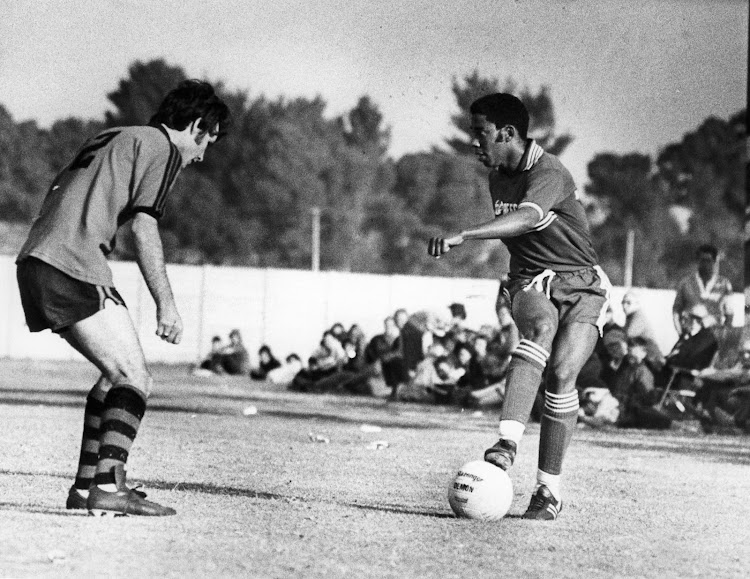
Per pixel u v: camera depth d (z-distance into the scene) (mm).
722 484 12766
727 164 68375
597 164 67875
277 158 65812
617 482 12500
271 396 28359
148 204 8180
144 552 7105
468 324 37781
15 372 34750
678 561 7797
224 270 44938
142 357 8281
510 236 9242
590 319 9516
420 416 22688
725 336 25109
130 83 66062
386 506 9844
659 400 21484
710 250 25125
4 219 64312
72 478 10719
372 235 66188
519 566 7289
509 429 9242
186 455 13609
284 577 6617
